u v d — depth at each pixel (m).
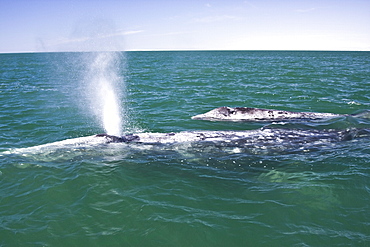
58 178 8.48
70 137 12.42
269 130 11.88
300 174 8.84
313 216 6.76
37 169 8.97
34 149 10.09
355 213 6.83
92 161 9.50
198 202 7.42
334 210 6.96
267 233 6.23
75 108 17.95
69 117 15.73
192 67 51.28
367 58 91.38
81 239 6.13
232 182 8.48
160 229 6.39
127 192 7.84
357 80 29.95
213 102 19.50
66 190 7.90
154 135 11.12
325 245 5.84
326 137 11.40
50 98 21.42
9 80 32.88
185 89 24.88
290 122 13.98
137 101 20.00
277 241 5.99
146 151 10.14
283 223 6.54
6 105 18.78
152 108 17.91
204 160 9.74
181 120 15.10
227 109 15.49
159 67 52.16
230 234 6.23
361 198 7.42
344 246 5.79
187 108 17.83
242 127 13.84
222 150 10.27
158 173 8.92
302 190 7.88
